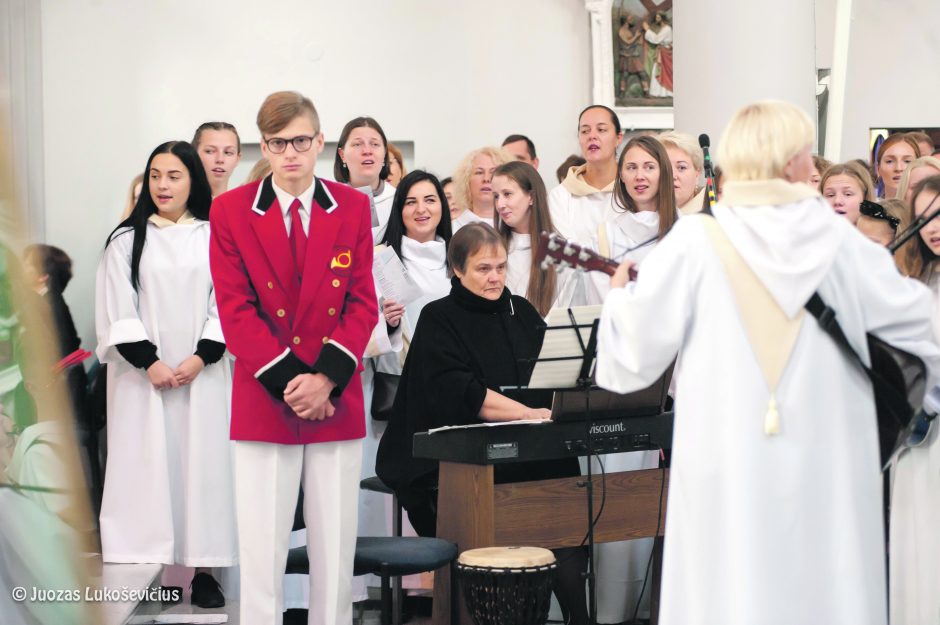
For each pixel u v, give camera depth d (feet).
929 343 10.77
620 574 16.96
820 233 10.41
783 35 20.02
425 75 31.42
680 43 20.75
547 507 14.48
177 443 17.85
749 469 10.31
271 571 13.47
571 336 12.96
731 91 20.13
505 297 16.26
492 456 13.76
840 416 10.48
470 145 31.58
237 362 13.66
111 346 17.84
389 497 19.13
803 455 10.36
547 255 11.94
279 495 13.47
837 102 23.72
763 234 10.41
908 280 10.83
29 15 11.45
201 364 17.75
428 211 19.58
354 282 13.96
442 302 16.17
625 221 17.57
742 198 10.61
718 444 10.44
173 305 17.99
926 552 13.65
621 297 10.85
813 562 10.30
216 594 17.70
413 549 13.88
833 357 10.51
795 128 10.53
